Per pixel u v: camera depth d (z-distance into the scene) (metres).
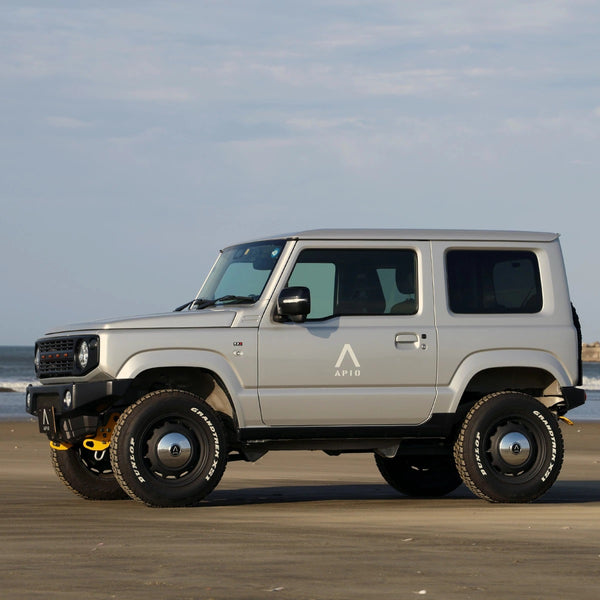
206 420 13.09
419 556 8.79
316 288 13.57
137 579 7.65
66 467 14.35
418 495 15.51
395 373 13.62
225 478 18.12
